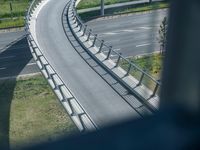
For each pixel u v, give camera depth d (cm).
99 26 5725
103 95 2358
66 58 3120
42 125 3175
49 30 4047
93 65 2898
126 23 5788
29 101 3578
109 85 2506
